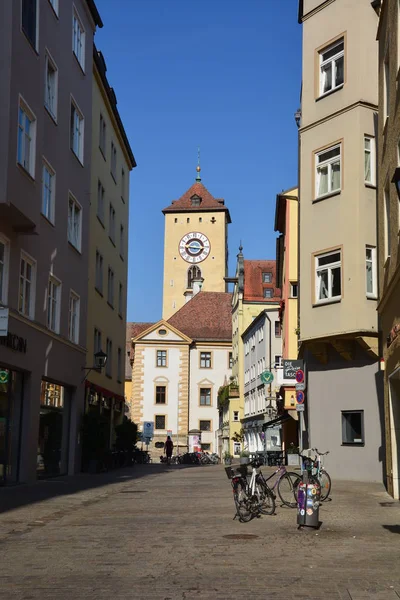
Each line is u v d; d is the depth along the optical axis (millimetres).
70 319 28094
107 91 35312
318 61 26562
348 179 24781
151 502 17250
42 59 21438
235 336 78062
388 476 18531
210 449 82562
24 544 10742
